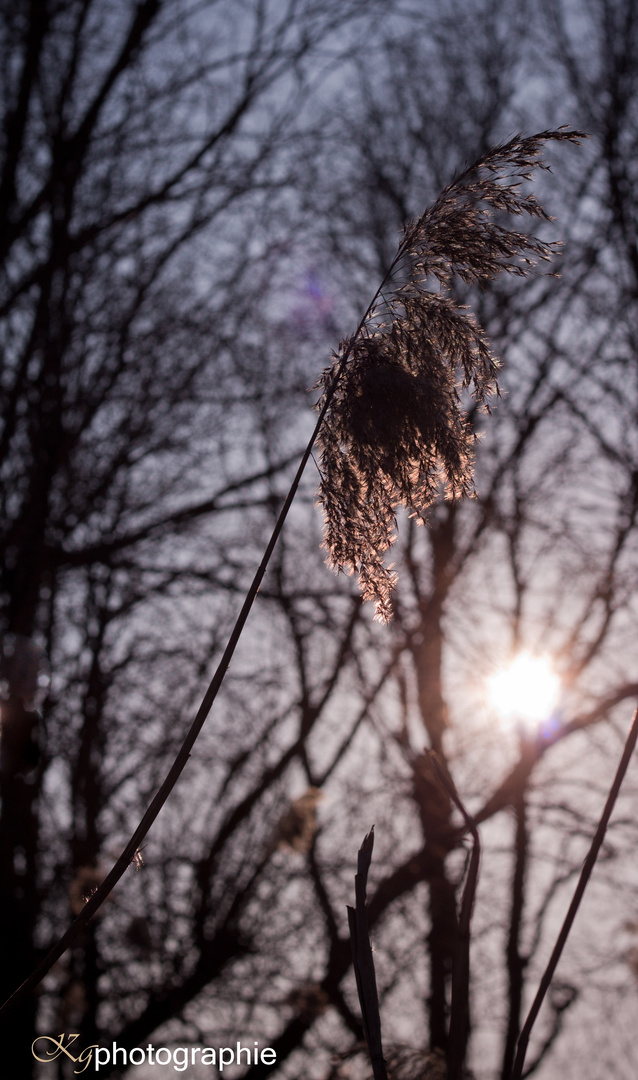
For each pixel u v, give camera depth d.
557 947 1.48
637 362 10.74
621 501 10.87
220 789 8.96
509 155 1.42
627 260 11.02
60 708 7.85
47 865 7.77
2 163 8.33
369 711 10.48
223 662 1.20
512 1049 10.61
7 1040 7.16
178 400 8.49
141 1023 8.16
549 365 11.23
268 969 8.76
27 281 8.05
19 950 7.36
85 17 8.65
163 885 8.33
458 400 1.46
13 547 7.73
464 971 1.64
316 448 1.41
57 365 8.11
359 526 1.39
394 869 10.02
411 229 1.45
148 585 8.62
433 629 10.77
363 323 1.46
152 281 8.70
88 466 8.34
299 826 8.07
